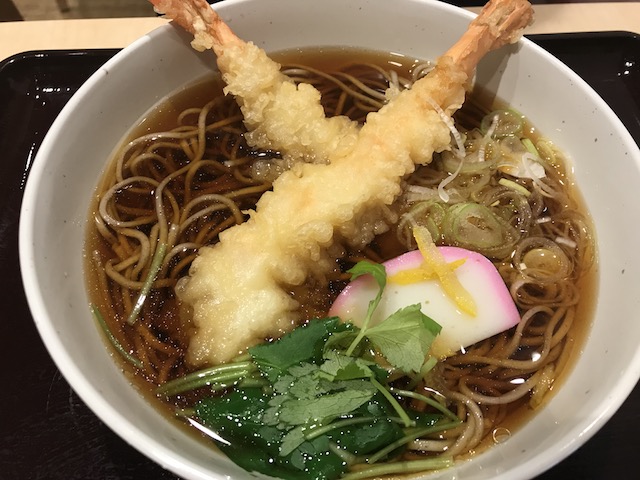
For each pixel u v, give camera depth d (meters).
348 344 0.14
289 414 0.13
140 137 0.19
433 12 0.20
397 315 0.14
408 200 0.18
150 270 0.17
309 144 0.18
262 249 0.16
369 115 0.18
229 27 0.20
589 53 0.23
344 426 0.13
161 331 0.16
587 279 0.17
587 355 0.16
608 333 0.15
